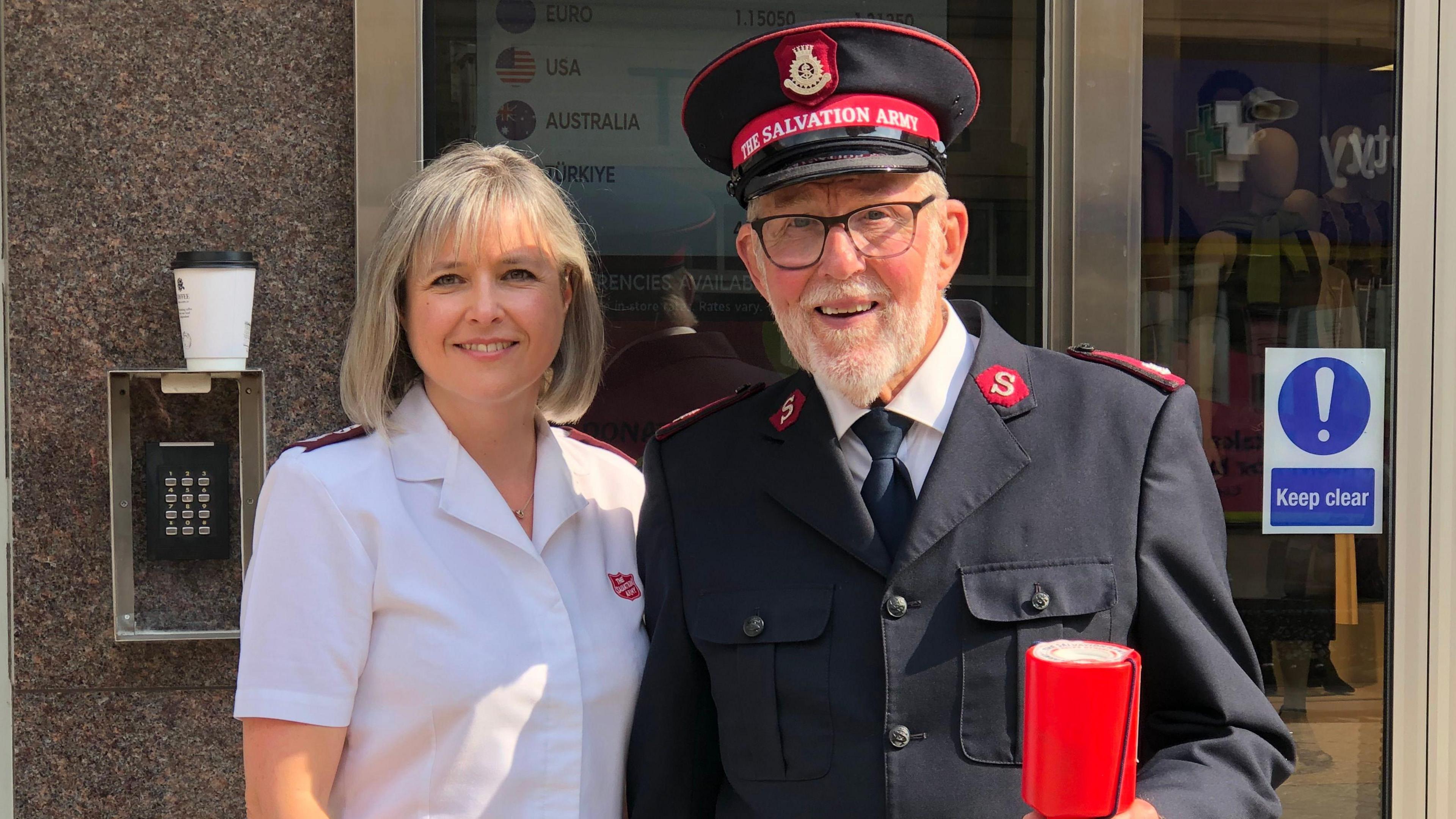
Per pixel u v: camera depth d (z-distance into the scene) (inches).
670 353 101.0
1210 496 57.9
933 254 58.2
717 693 59.1
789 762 56.1
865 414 59.7
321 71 89.3
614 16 99.4
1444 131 105.0
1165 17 103.3
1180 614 54.4
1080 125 100.0
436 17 97.0
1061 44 100.4
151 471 85.7
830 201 57.2
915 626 55.0
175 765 88.6
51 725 87.8
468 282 61.9
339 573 58.6
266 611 58.1
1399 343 105.9
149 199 87.8
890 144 56.9
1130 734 44.0
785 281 57.7
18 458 86.8
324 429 89.9
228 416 88.1
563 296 66.7
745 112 59.4
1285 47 104.4
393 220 62.6
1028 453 57.5
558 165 99.6
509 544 62.3
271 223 89.0
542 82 99.0
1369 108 105.7
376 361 63.4
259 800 57.7
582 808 60.5
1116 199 100.9
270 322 89.2
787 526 59.7
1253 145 104.8
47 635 87.4
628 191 100.3
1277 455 106.3
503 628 60.3
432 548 60.7
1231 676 54.5
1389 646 106.7
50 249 87.0
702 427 66.0
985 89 102.3
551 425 73.8
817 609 57.0
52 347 87.0
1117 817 44.3
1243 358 105.7
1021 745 53.6
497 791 58.6
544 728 60.0
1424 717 106.1
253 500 87.1
